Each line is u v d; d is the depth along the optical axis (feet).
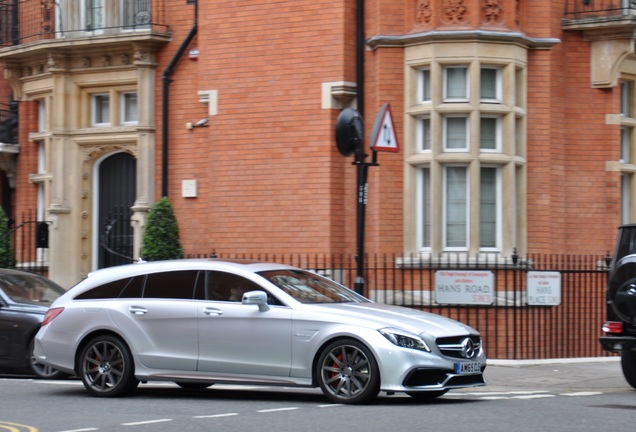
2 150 75.97
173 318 42.37
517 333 58.59
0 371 54.54
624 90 64.95
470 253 58.85
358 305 41.93
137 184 69.82
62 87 72.23
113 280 44.42
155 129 69.77
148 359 42.63
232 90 65.10
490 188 60.23
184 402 41.57
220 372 41.60
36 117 76.18
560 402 40.63
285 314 40.52
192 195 67.92
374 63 61.46
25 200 76.69
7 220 74.18
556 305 57.82
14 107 78.95
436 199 59.21
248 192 64.44
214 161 65.62
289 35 63.31
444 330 39.73
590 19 61.36
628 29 61.26
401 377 38.34
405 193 60.34
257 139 64.23
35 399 43.09
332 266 60.34
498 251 59.77
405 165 60.34
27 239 76.18
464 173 59.82
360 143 49.70
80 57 71.87
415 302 59.36
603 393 44.62
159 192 69.51
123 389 43.04
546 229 60.75
